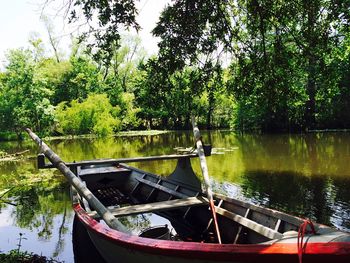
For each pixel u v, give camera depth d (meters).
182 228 6.12
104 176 8.80
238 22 7.13
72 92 39.69
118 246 3.85
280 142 20.38
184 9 6.36
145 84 7.20
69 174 5.73
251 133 29.36
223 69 7.45
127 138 29.30
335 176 10.43
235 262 2.96
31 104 30.27
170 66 6.61
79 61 39.50
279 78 7.25
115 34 5.89
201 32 6.61
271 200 8.19
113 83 40.84
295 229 3.99
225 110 38.88
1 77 31.86
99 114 32.38
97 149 20.80
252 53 7.23
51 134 34.09
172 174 7.07
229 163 13.27
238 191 9.07
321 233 3.27
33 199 9.20
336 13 6.27
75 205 5.58
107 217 4.34
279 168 11.96
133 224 6.89
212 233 5.41
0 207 8.49
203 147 6.68
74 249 5.71
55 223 7.15
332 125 29.02
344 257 2.58
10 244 6.00
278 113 27.66
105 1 5.65
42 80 31.17
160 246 3.32
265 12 6.69
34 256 4.86
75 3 5.56
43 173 12.73
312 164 12.45
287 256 2.75
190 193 6.34
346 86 24.80
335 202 7.88
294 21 6.97
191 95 7.44
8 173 12.99
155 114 38.41
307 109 27.50
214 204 5.73
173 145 21.77
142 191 7.96
